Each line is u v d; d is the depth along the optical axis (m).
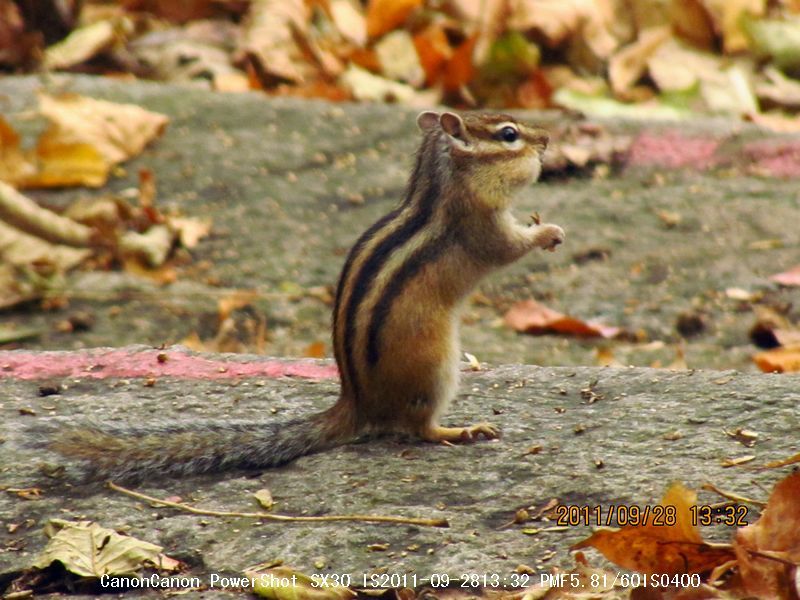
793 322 12.20
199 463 7.78
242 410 8.66
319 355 11.91
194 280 13.57
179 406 8.74
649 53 18.03
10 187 13.84
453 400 8.64
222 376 9.38
